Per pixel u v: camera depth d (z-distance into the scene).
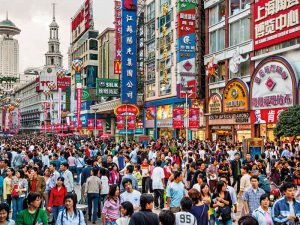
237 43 37.31
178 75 44.34
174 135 48.44
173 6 47.72
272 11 31.45
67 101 101.06
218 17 40.69
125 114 39.34
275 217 7.48
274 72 31.00
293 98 28.67
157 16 53.06
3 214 6.48
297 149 24.81
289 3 29.47
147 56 56.97
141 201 6.57
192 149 24.30
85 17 91.94
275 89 30.94
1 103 128.88
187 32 42.03
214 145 29.70
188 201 7.17
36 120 144.38
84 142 37.62
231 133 37.09
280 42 30.81
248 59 35.47
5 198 12.38
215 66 40.00
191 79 42.09
